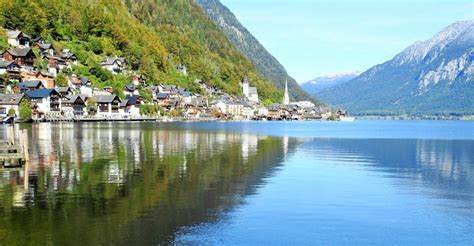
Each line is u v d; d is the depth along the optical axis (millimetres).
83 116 184625
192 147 69938
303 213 29016
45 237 23078
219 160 53406
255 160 54562
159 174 41594
